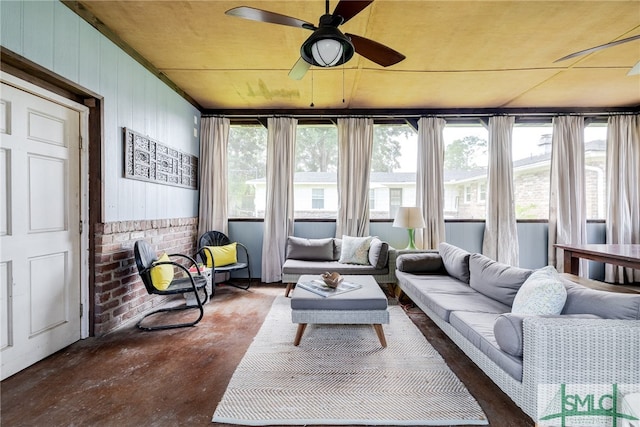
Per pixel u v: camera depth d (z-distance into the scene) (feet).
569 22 7.76
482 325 6.05
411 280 9.70
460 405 5.29
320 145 16.12
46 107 6.79
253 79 11.21
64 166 7.27
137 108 9.41
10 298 6.07
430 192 13.84
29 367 6.43
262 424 4.86
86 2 7.05
